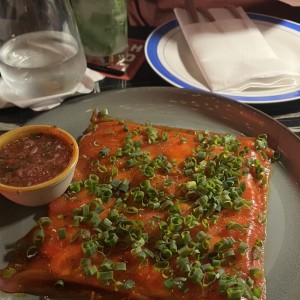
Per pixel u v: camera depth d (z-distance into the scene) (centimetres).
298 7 50
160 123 33
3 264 24
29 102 34
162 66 38
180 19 42
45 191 26
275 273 23
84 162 29
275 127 31
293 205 27
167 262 23
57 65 34
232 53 37
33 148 28
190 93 34
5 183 26
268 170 29
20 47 35
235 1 49
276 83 35
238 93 35
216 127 32
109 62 40
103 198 26
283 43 41
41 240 24
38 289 23
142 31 45
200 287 22
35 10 36
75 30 36
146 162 28
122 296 23
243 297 21
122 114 33
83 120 33
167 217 25
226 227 24
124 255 24
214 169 28
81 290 23
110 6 37
